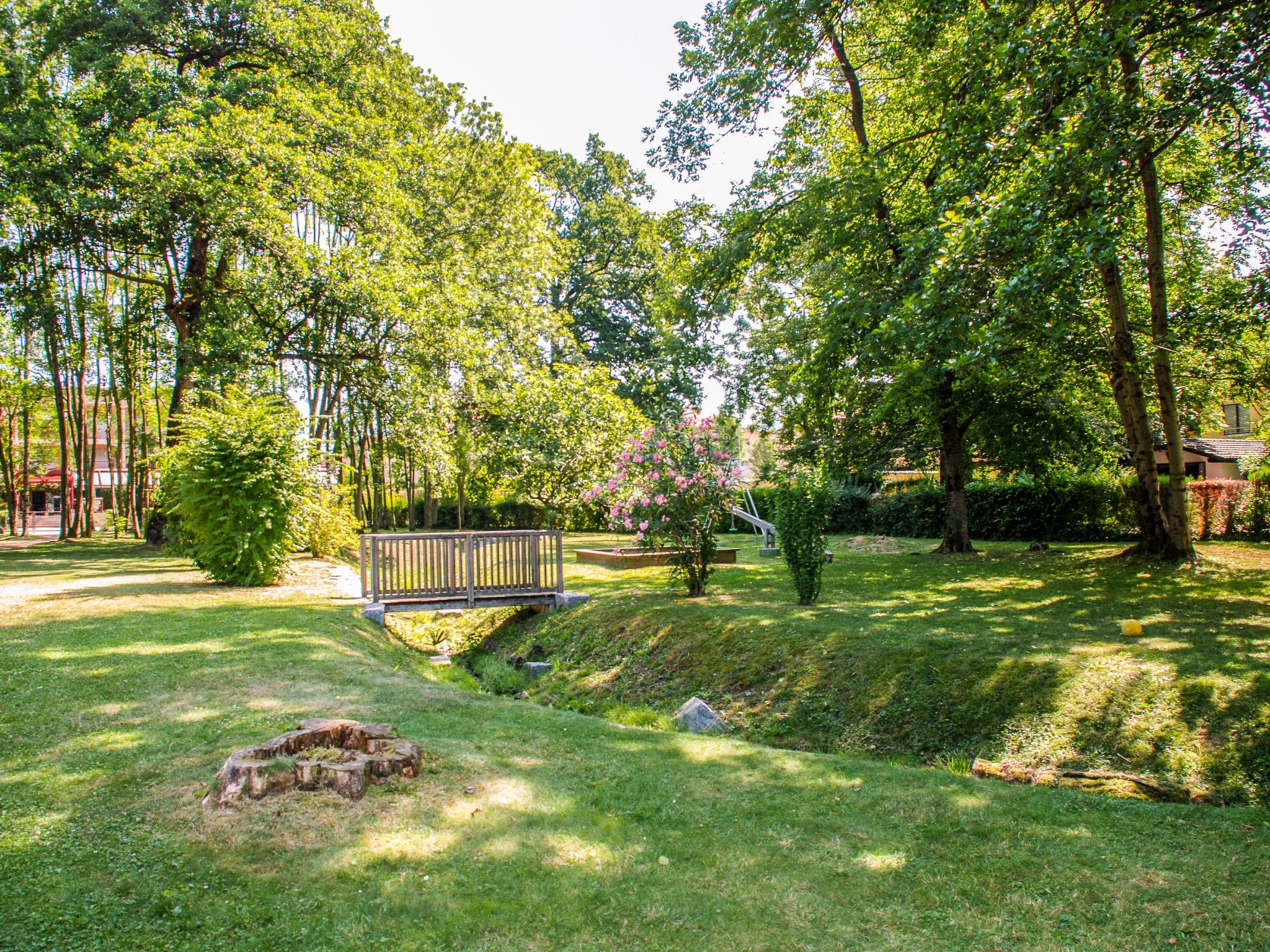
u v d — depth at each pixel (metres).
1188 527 13.45
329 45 21.73
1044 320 8.91
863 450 19.52
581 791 4.36
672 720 7.01
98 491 48.25
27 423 31.94
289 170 18.69
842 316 13.52
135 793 4.00
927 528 24.30
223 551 12.77
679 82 15.16
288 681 6.38
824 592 11.59
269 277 18.73
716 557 15.66
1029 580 12.35
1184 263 14.93
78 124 19.11
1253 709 5.61
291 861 3.35
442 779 4.30
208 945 2.77
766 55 13.88
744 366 36.12
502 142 27.17
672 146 15.28
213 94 20.28
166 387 31.88
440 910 3.05
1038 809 4.30
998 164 9.91
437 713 5.72
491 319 25.80
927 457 20.70
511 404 26.12
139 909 2.96
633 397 38.00
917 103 15.02
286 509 13.04
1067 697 6.25
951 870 3.54
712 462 11.48
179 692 5.93
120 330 23.20
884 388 17.02
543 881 3.32
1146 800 4.75
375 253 20.39
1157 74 10.82
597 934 2.95
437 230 24.50
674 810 4.16
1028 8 9.67
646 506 11.23
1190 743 5.45
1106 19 8.60
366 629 9.77
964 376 10.49
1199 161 13.44
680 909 3.15
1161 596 10.16
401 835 3.63
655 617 9.97
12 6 20.77
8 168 17.58
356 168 19.83
